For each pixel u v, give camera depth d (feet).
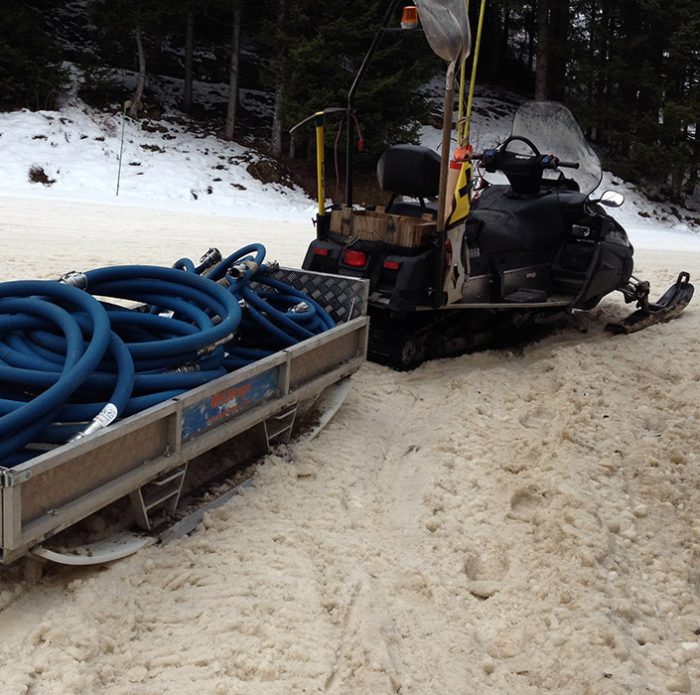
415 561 11.28
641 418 16.29
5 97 61.05
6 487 8.11
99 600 9.41
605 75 78.33
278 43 64.49
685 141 78.43
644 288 22.38
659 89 76.95
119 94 68.54
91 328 11.16
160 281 13.15
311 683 8.67
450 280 17.11
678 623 10.66
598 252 20.17
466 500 13.01
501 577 11.28
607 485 13.58
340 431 14.93
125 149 60.49
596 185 21.47
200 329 12.08
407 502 12.96
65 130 60.08
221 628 9.34
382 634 9.53
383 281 17.31
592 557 11.30
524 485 13.35
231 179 61.57
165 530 10.80
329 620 9.75
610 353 19.77
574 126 20.92
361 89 61.67
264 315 14.38
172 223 39.78
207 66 79.30
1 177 52.21
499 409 16.47
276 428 13.56
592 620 10.11
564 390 17.24
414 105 65.36
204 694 8.36
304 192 64.59
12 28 61.87
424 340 19.04
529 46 106.93
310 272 16.38
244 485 12.40
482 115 85.30
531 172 20.12
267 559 10.69
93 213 39.65
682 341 21.09
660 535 12.60
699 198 83.82
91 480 9.38
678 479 14.15
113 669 8.65
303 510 12.06
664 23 77.05
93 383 10.55
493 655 9.78
